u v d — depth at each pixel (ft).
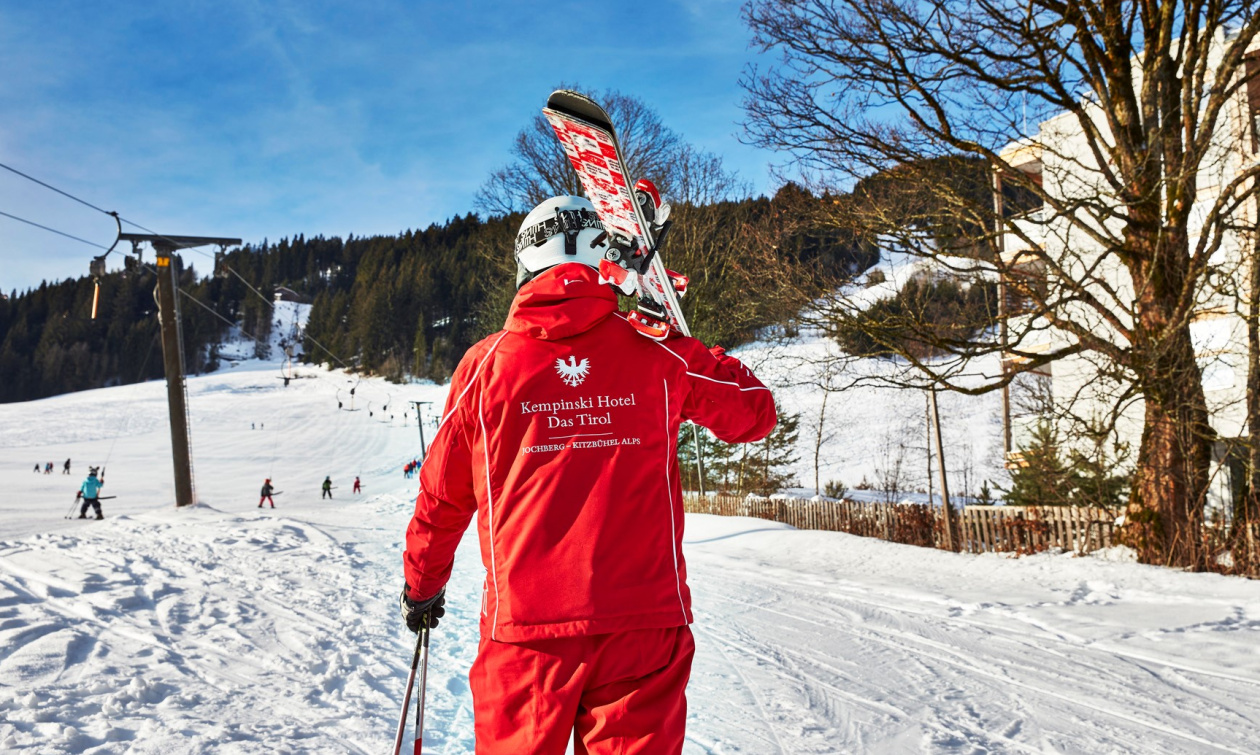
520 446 4.88
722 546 50.08
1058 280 37.96
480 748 4.76
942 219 39.29
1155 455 36.04
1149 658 20.48
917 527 49.80
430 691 15.06
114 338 516.73
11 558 29.32
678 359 5.23
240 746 11.35
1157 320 36.42
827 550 44.50
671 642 4.81
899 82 38.58
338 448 210.79
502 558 4.80
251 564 29.73
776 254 43.01
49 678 14.58
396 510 65.51
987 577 34.17
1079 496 43.34
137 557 30.30
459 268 472.03
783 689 16.63
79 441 236.02
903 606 27.81
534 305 5.12
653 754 4.53
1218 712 15.89
